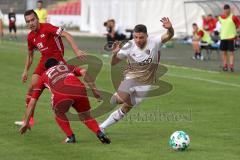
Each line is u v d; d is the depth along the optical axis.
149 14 117.19
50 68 26.28
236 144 26.75
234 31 59.34
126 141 27.17
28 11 29.31
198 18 114.00
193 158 23.97
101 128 28.31
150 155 24.42
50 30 29.27
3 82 47.88
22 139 27.42
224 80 51.38
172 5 114.81
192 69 60.66
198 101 39.31
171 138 25.47
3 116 33.16
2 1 164.00
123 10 120.56
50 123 31.17
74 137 26.70
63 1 166.75
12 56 71.75
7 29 142.75
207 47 73.81
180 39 110.81
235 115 34.19
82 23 137.62
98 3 126.56
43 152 24.91
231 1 90.19
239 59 73.38
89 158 23.91
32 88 29.77
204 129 30.17
